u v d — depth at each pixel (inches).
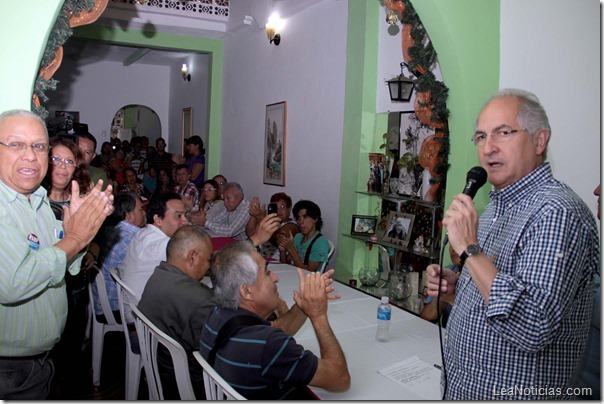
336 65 168.7
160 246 105.7
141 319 74.0
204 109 309.3
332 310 101.6
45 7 68.0
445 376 54.4
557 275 42.1
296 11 191.8
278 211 164.2
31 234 65.2
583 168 104.0
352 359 76.2
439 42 104.1
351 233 154.3
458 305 53.2
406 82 135.3
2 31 66.4
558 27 102.4
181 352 65.7
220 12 248.8
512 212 49.6
